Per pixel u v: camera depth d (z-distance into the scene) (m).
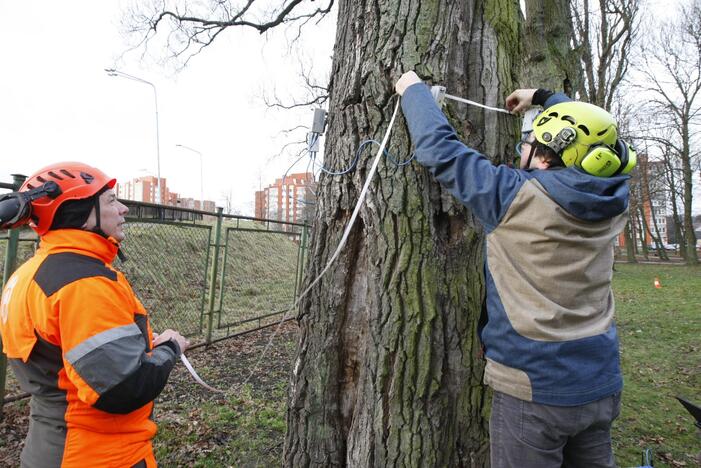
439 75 1.68
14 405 3.29
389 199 1.68
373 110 1.73
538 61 4.32
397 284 1.65
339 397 1.84
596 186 1.21
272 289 7.84
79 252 1.31
